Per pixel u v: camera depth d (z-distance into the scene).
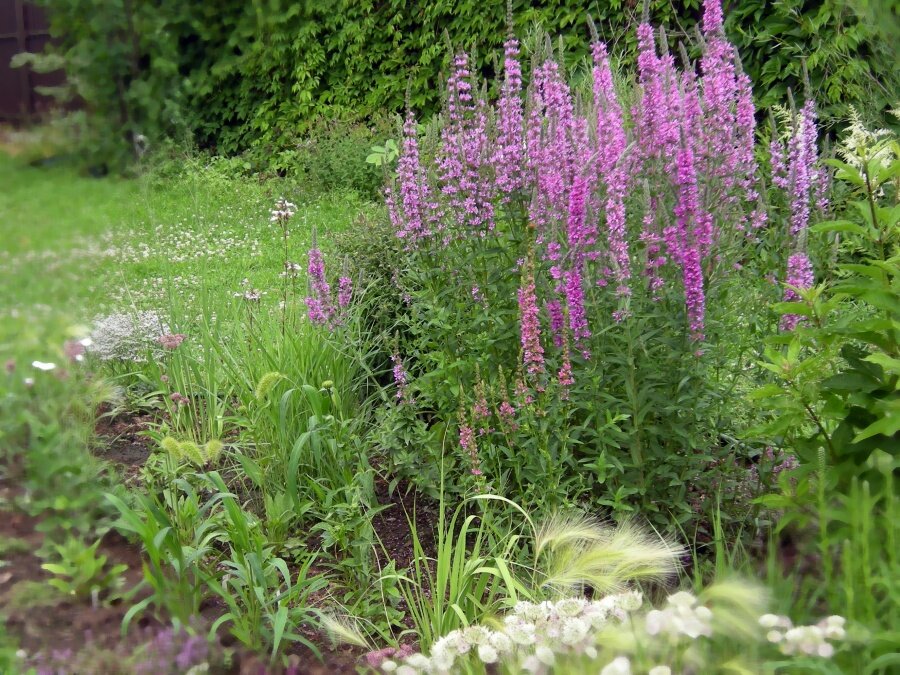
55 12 3.96
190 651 2.43
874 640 2.09
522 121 3.48
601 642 2.15
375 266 4.77
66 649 2.44
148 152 4.28
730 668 2.12
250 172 9.80
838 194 4.02
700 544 3.10
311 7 9.09
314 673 2.59
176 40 4.27
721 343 3.28
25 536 2.95
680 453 3.18
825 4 5.77
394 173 4.02
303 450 3.62
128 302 4.79
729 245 3.21
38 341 3.53
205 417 4.16
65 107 4.00
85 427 3.61
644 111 3.24
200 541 3.11
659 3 7.13
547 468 3.04
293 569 3.15
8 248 3.70
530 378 3.27
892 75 5.21
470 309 3.55
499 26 8.34
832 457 2.63
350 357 4.08
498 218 3.53
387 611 2.90
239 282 6.34
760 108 6.57
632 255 3.29
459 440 3.43
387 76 9.40
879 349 2.70
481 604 2.87
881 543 2.39
